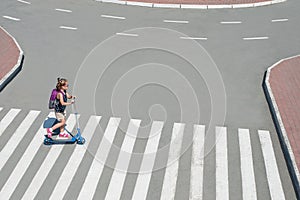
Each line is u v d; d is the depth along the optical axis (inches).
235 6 932.0
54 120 530.3
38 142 488.4
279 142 501.4
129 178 437.7
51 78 625.0
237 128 525.3
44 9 888.9
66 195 412.8
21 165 451.2
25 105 559.5
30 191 416.8
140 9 906.1
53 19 839.7
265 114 555.8
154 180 436.1
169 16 876.0
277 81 627.5
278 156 477.7
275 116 539.8
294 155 462.9
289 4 960.9
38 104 562.6
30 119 530.6
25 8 890.7
